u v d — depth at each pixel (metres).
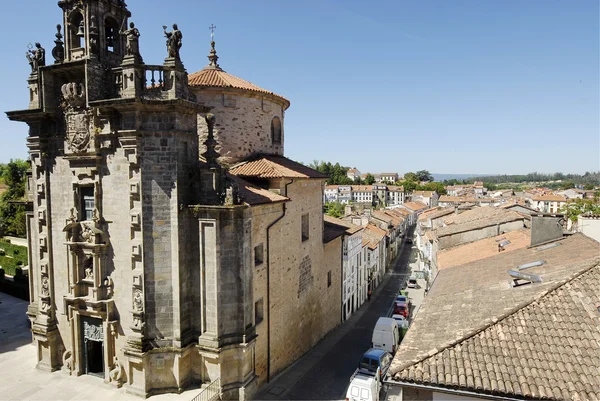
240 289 19.19
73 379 20.06
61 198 20.75
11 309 32.41
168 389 18.69
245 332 19.38
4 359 22.61
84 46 19.88
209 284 18.73
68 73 19.80
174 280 18.61
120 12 21.03
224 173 19.20
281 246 24.89
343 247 38.47
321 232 32.41
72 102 19.33
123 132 18.19
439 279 21.88
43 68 19.88
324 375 25.17
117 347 19.48
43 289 21.44
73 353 20.41
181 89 18.62
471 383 10.86
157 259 18.56
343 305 38.62
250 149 27.92
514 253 22.55
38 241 21.56
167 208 18.52
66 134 19.98
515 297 14.81
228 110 26.58
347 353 29.62
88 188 20.14
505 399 10.55
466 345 12.31
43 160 20.97
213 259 18.61
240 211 19.00
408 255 78.69
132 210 18.39
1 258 50.00
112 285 19.52
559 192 184.25
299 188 27.80
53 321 21.36
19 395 18.55
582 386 10.45
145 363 18.34
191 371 19.36
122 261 19.16
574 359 11.34
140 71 18.33
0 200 76.94
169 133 18.17
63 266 20.98
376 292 52.25
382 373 24.19
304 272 28.95
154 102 17.78
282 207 24.48
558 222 22.78
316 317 31.67
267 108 29.20
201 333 19.03
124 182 18.83
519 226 31.55
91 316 19.95
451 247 32.38
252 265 20.08
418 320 15.63
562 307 13.27
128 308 19.16
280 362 25.17
